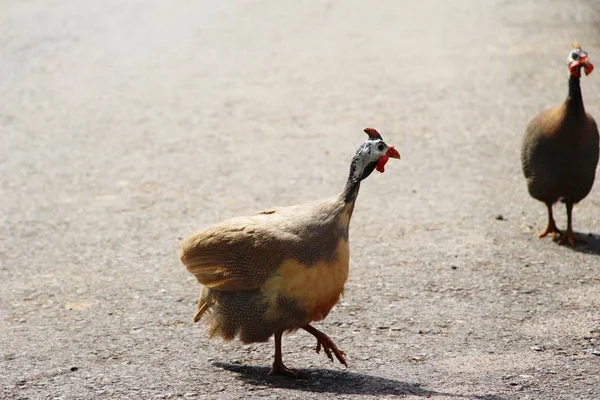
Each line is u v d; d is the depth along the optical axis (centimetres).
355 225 2033
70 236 1958
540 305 1619
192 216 2091
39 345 1420
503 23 4088
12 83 3197
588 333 1500
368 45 3728
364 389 1269
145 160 2492
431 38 3838
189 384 1278
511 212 2130
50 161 2475
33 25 3925
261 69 3394
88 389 1258
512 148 2586
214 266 1280
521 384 1298
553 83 3212
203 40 3784
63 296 1638
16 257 1831
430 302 1625
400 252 1872
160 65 3434
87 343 1433
